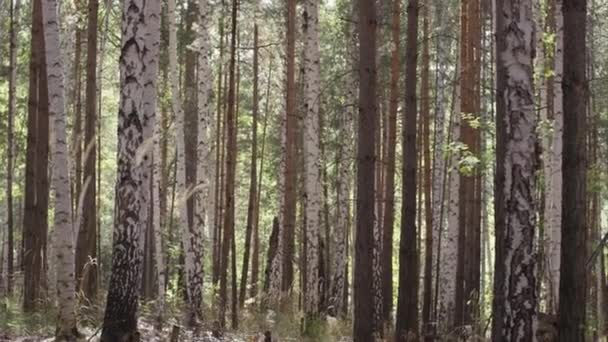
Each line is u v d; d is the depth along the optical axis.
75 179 20.22
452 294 18.98
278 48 22.83
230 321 17.34
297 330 16.17
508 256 8.20
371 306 11.77
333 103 24.59
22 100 24.27
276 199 31.53
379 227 24.22
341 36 24.83
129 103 9.67
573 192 7.38
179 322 15.61
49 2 10.90
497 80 8.41
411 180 12.67
